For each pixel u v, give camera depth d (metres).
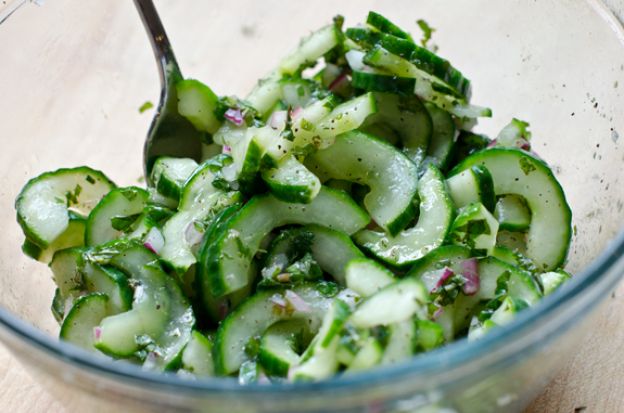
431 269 0.40
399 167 0.42
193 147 0.48
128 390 0.33
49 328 0.44
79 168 0.46
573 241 0.44
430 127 0.45
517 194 0.43
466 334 0.40
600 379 0.43
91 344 0.41
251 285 0.41
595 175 0.44
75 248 0.43
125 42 0.50
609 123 0.43
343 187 0.44
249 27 0.53
